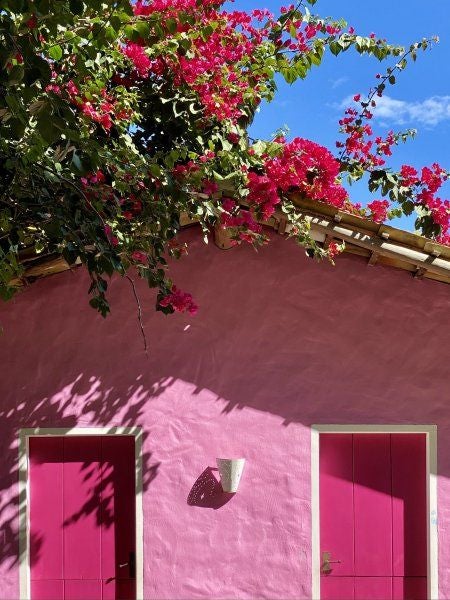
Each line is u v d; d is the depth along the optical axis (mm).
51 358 4859
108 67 4105
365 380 4773
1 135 2717
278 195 4211
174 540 4742
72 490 4863
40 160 3449
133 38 3141
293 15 4246
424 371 4750
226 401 4816
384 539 4750
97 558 4824
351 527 4766
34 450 4871
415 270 4699
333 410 4770
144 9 3578
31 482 4852
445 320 4750
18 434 4812
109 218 3984
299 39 4277
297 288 4836
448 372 4738
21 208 3604
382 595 4715
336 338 4801
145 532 4750
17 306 4875
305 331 4820
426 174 4566
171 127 4836
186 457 4793
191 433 4809
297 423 4777
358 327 4793
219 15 4168
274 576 4699
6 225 3596
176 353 4855
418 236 4207
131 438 4883
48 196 3492
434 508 4688
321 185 4148
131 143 4246
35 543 4816
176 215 4059
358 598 4719
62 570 4812
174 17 3406
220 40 4164
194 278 4871
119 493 4859
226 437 4793
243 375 4824
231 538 4730
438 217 4516
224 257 4871
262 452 4777
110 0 2666
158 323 4871
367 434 4812
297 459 4762
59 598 4793
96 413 4824
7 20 2428
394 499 4770
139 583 4707
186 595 4703
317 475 4750
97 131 4488
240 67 4391
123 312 4879
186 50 4105
